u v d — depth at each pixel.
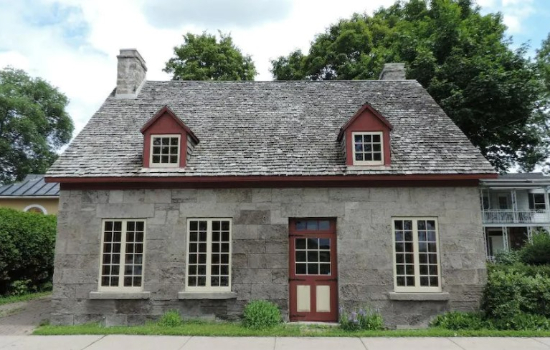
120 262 10.73
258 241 10.73
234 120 13.09
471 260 10.41
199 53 31.52
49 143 42.44
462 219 10.59
